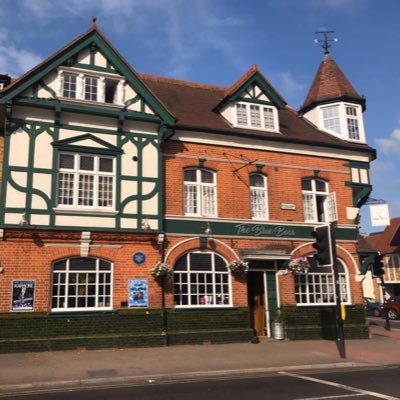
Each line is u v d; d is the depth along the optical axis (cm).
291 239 1711
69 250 1373
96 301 1389
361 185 1892
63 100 1424
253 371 1074
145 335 1401
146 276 1452
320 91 2059
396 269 4266
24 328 1285
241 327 1547
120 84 1518
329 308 1706
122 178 1478
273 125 1819
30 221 1339
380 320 2984
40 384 905
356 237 1831
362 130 1989
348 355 1312
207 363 1144
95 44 1506
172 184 1569
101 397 810
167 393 839
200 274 1553
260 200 1722
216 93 2127
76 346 1318
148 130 1545
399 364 1197
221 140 1680
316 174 1822
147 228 1466
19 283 1302
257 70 1809
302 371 1098
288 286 1672
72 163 1438
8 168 1346
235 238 1619
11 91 1359
